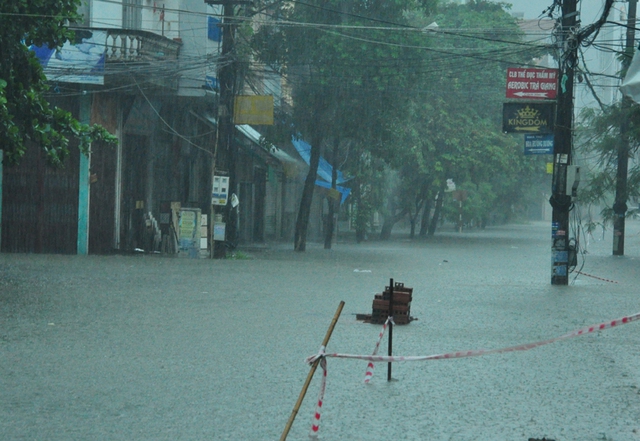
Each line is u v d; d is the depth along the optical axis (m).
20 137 30.38
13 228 46.38
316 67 53.91
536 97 36.38
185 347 17.75
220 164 47.00
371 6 53.81
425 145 79.31
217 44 51.19
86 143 33.38
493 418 12.41
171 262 42.03
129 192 50.09
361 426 11.81
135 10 48.66
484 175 83.75
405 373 15.62
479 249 67.56
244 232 67.06
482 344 19.11
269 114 47.03
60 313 22.58
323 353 11.12
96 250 47.41
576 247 37.03
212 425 11.65
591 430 11.82
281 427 11.62
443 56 63.44
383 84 53.72
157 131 52.19
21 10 29.98
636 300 29.39
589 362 17.12
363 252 59.53
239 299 26.83
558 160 36.12
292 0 49.72
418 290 32.25
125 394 13.38
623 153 59.56
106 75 44.41
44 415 12.01
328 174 70.25
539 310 26.11
